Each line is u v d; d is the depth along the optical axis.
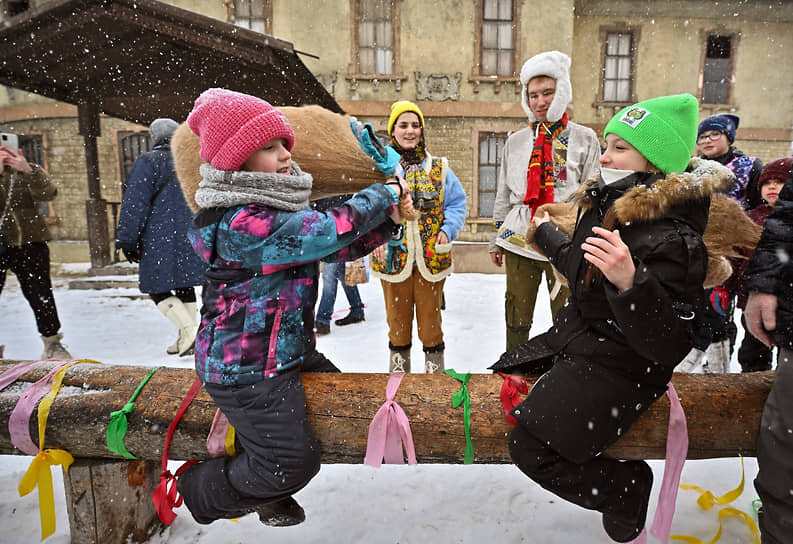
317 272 1.63
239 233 1.40
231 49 5.48
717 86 12.72
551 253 1.67
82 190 11.91
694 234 1.26
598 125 12.41
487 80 10.98
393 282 2.69
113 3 4.84
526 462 1.43
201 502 1.54
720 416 1.51
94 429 1.62
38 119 11.81
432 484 2.12
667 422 1.50
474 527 1.84
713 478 2.15
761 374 1.65
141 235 3.73
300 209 1.48
